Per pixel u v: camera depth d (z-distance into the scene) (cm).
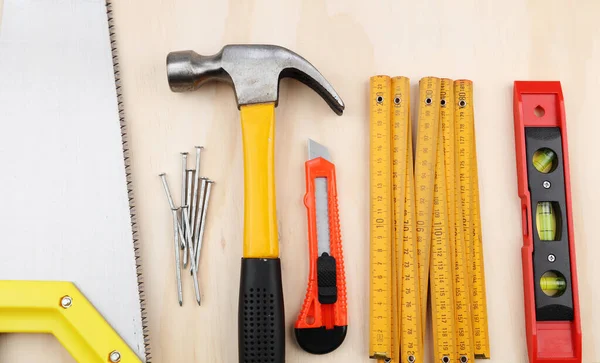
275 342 108
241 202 123
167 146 123
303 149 126
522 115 127
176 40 127
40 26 117
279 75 118
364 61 130
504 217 127
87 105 116
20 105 114
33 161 113
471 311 120
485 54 132
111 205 113
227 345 118
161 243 120
